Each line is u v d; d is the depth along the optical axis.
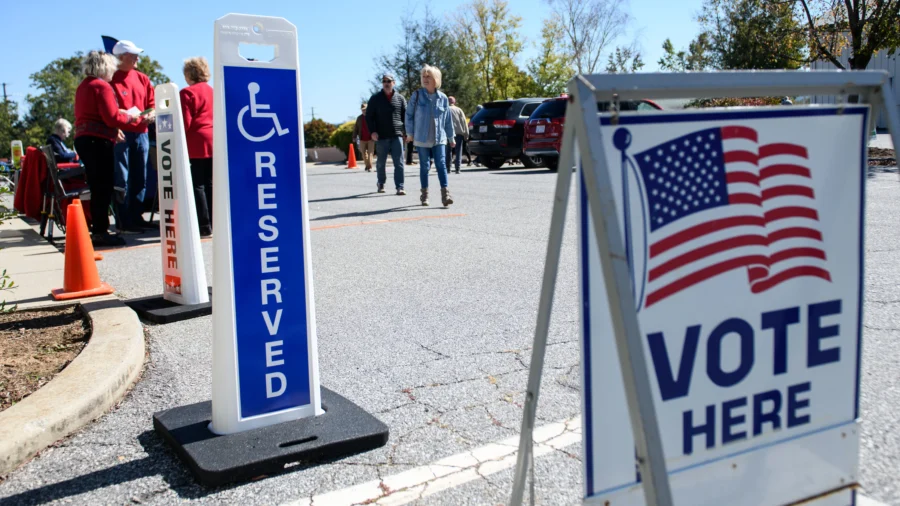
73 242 5.54
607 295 1.61
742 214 1.90
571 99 1.70
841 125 2.03
